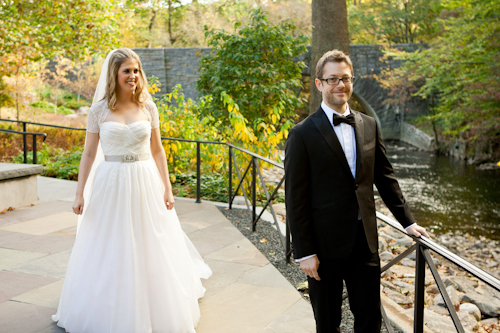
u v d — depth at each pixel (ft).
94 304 7.90
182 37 113.60
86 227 8.34
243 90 28.50
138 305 7.85
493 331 12.14
